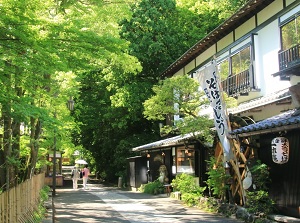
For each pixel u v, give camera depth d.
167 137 29.62
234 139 12.77
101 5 13.12
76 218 13.49
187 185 18.72
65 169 64.00
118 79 30.17
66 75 15.17
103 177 43.12
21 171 14.78
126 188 32.28
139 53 29.23
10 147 10.91
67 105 19.95
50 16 10.98
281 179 11.34
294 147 10.66
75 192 27.17
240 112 15.27
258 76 17.25
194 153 20.31
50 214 14.77
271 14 16.23
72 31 8.27
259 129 10.51
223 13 28.39
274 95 14.36
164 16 31.03
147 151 27.81
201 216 13.48
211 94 13.26
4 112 7.98
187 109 15.26
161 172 24.86
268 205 11.56
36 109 7.88
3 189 11.31
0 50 7.25
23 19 7.14
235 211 12.88
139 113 30.83
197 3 31.09
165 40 29.75
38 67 7.64
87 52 8.74
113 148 36.31
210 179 15.07
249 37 17.67
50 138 17.00
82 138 39.34
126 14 14.45
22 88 9.22
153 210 15.50
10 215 8.51
